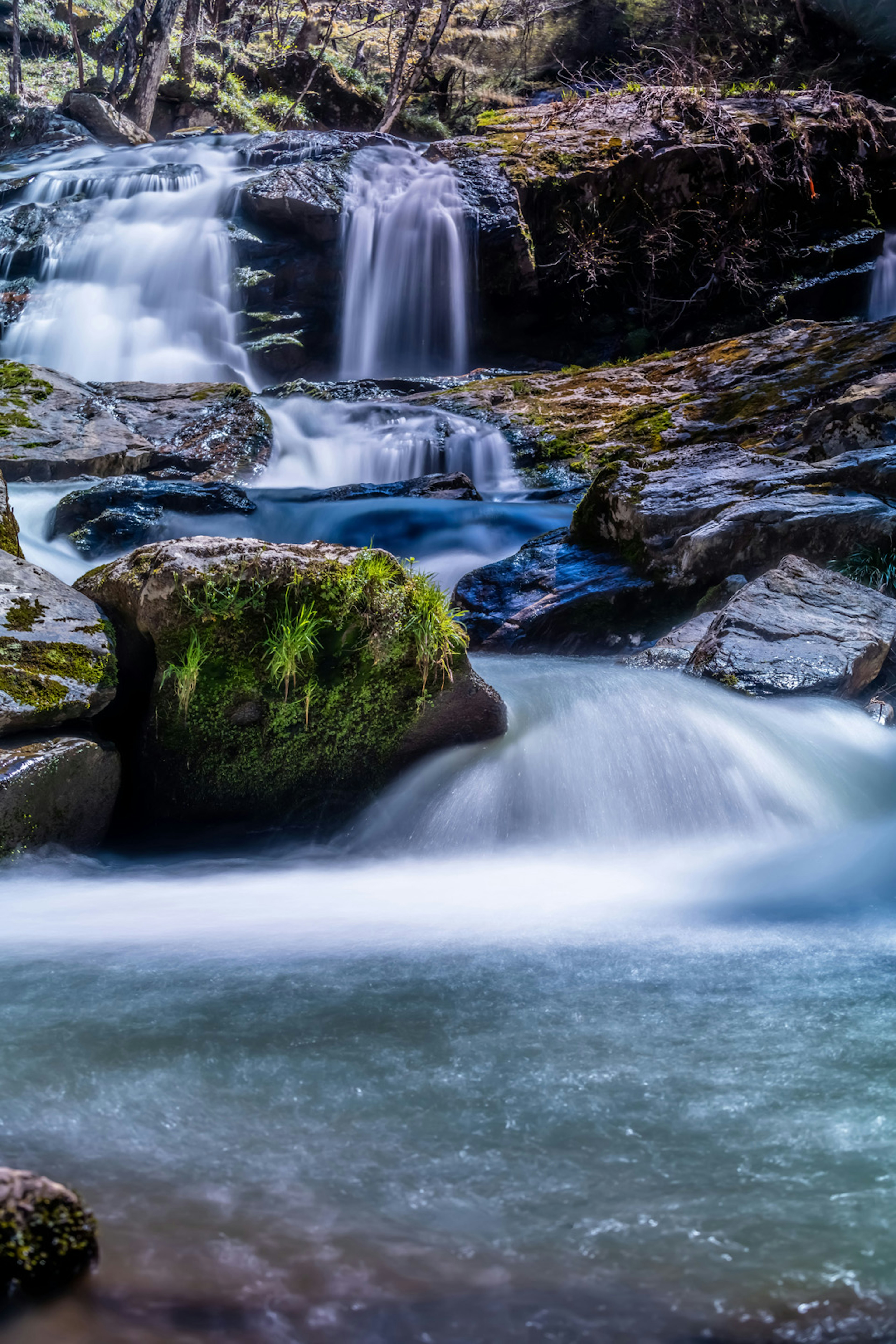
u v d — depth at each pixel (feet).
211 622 15.20
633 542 27.84
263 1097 7.57
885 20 99.14
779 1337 5.13
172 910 12.84
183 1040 8.57
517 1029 8.87
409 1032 8.79
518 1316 5.25
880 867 14.71
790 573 22.65
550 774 16.76
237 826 16.61
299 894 13.76
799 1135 7.02
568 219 68.44
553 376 52.80
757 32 102.06
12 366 42.88
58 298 59.72
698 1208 6.18
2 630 14.88
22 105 84.02
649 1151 6.82
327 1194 6.31
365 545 33.68
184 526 32.68
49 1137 6.96
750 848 16.21
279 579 15.39
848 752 18.33
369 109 101.09
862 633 21.03
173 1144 6.89
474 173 66.85
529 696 18.47
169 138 84.02
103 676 15.12
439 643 16.11
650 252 70.74
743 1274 5.58
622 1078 7.90
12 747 14.23
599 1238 5.89
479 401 48.73
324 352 64.59
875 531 25.12
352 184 65.00
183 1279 5.46
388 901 13.44
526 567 29.35
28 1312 5.11
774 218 74.90
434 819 16.48
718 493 27.89
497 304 67.21
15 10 89.71
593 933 11.91
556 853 16.19
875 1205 6.20
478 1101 7.51
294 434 44.73
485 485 43.37
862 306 76.59
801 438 33.83
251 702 15.85
